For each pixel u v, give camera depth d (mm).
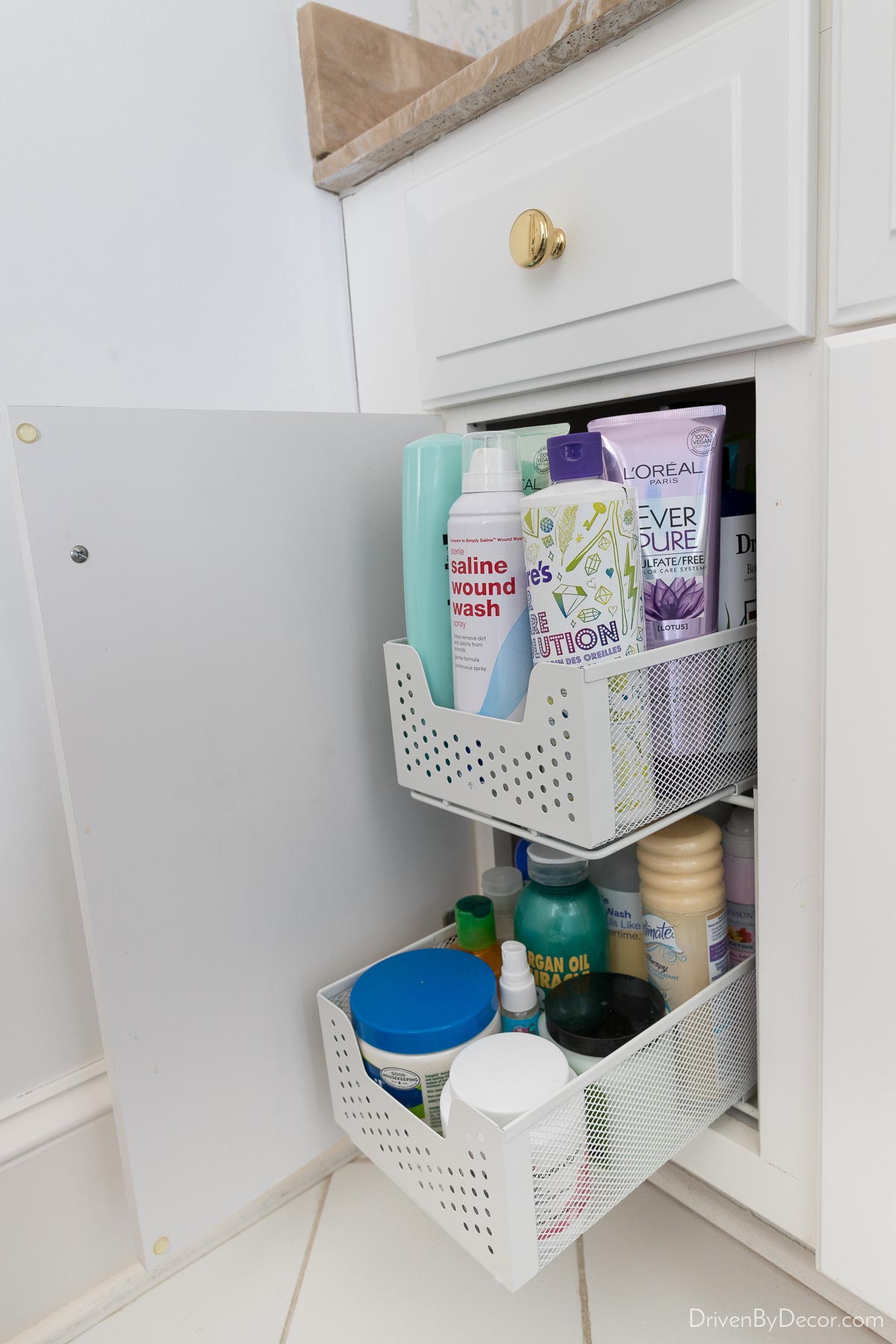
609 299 506
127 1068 540
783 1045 536
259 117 700
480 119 584
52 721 492
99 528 492
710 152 442
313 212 740
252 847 593
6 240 584
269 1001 616
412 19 810
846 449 420
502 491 514
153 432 510
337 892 655
